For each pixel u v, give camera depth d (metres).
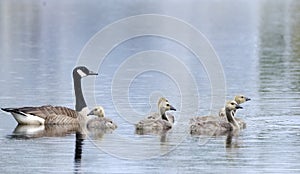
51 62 45.84
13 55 49.81
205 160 22.61
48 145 24.41
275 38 61.16
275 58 48.31
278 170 21.50
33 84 36.62
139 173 21.30
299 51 52.09
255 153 23.34
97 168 21.83
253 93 34.38
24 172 21.38
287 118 28.52
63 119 27.50
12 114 27.45
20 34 64.69
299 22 75.88
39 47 54.78
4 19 80.12
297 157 22.83
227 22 77.25
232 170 21.52
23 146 24.23
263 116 28.89
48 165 22.08
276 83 37.53
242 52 51.59
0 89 35.00
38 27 71.38
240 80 38.62
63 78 38.81
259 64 45.19
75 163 22.30
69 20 78.69
